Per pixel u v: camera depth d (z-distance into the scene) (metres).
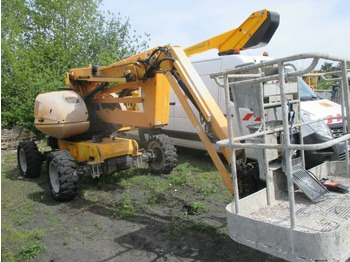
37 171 7.41
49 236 4.55
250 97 3.42
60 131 6.35
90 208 5.51
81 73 6.69
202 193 5.86
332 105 6.55
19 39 16.56
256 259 3.58
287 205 3.37
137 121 6.19
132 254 3.92
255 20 5.04
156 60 5.06
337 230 2.40
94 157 6.08
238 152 3.93
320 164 4.28
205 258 3.69
